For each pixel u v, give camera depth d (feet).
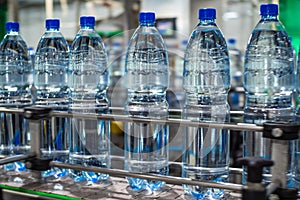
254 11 9.50
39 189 2.62
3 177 2.89
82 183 2.73
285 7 5.56
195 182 2.19
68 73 3.07
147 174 2.34
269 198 1.95
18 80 3.51
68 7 11.19
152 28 3.03
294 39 5.47
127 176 2.39
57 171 2.85
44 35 3.26
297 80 2.66
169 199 2.40
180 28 10.44
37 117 2.57
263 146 2.41
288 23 5.55
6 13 9.58
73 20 11.04
